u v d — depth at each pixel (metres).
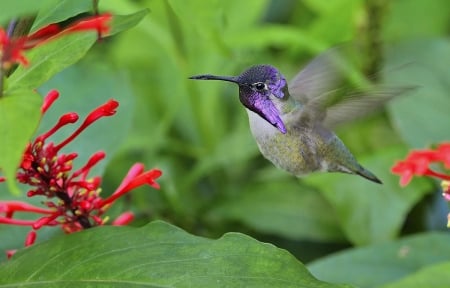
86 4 2.29
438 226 2.49
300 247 2.50
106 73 2.41
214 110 2.53
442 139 2.48
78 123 2.39
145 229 2.30
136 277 2.29
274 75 2.37
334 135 2.39
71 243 2.30
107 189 2.48
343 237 2.48
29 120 2.24
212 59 2.52
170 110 2.52
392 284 2.37
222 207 2.49
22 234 2.36
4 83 2.26
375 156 2.48
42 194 2.32
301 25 2.59
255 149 2.50
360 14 2.51
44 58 2.28
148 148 2.50
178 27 2.50
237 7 2.54
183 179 2.51
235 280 2.28
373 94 2.37
